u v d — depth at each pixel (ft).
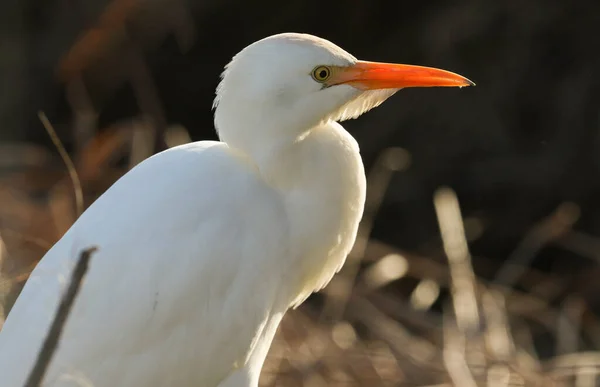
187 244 15.65
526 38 40.16
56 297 15.06
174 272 15.46
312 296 33.24
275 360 25.63
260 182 16.70
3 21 41.52
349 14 42.34
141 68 40.45
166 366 15.62
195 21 41.68
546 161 38.83
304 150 16.78
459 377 23.95
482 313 27.96
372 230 38.86
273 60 15.98
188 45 40.88
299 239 17.03
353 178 17.29
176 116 42.45
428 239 38.24
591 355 27.09
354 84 16.37
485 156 39.42
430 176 39.37
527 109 39.88
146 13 39.68
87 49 37.52
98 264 15.21
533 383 24.71
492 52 40.45
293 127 16.29
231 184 16.37
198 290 15.66
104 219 15.75
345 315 29.55
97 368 15.08
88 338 14.99
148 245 15.42
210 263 15.75
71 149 40.04
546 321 32.09
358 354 26.23
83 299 15.10
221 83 16.67
